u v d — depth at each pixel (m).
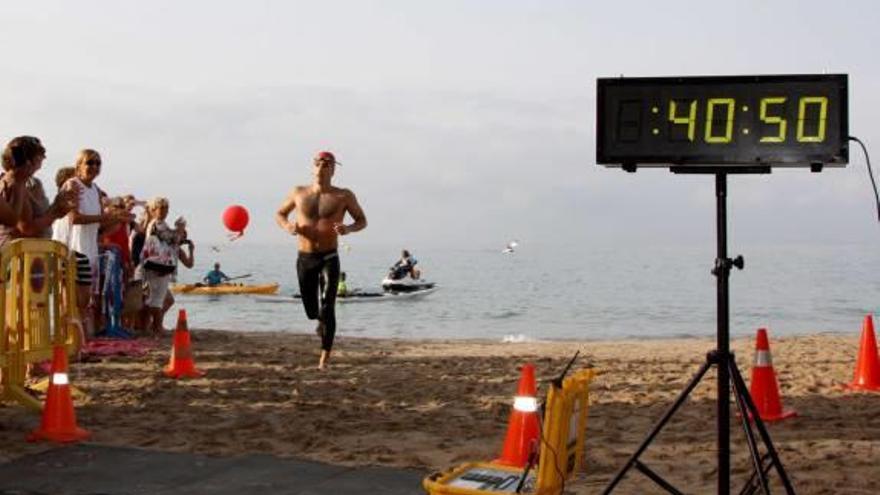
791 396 9.14
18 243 7.56
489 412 8.09
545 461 4.56
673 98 4.51
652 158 4.54
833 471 5.98
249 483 5.63
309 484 5.62
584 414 5.07
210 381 9.59
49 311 8.12
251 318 29.44
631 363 11.90
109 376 9.74
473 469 4.91
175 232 13.76
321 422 7.51
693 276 91.00
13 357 7.62
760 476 4.29
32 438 6.69
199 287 40.19
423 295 41.16
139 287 13.55
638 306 40.22
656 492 5.55
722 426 4.46
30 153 7.96
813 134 4.38
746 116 4.43
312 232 10.61
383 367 11.11
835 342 16.00
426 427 7.42
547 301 43.09
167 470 5.91
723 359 4.44
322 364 10.89
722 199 4.52
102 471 5.87
